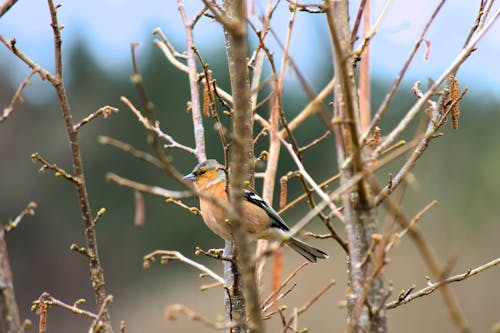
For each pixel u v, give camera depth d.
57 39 5.04
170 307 3.71
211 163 8.23
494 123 21.00
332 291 16.47
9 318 4.13
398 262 16.58
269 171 6.73
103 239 28.66
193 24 7.28
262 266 6.28
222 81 29.83
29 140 30.17
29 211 4.28
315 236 4.75
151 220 28.31
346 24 4.72
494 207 19.27
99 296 4.98
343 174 4.37
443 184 20.25
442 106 5.52
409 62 4.41
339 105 4.63
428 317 15.19
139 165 29.25
